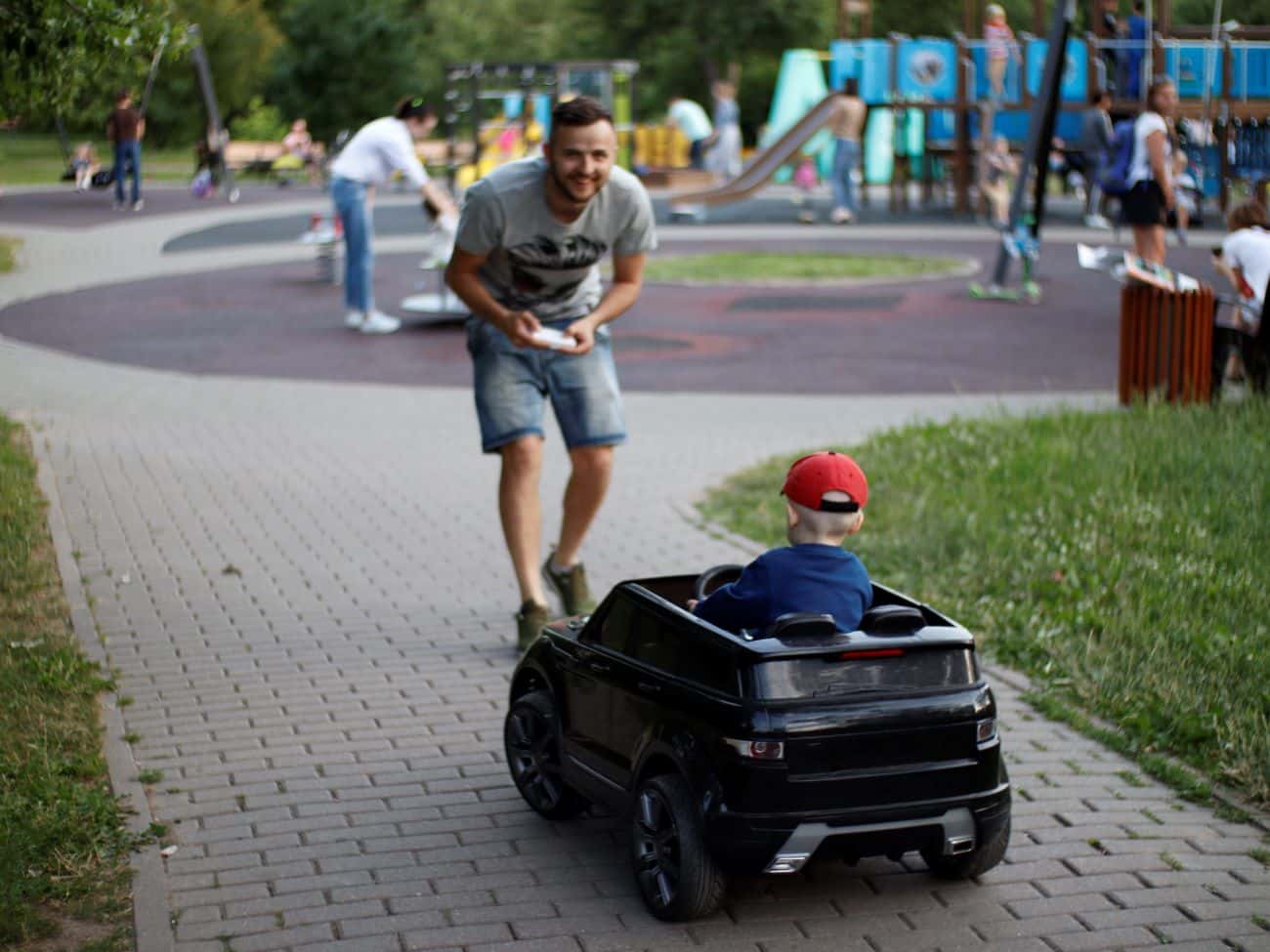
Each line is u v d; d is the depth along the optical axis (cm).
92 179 3028
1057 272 2488
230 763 604
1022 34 3372
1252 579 786
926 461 1092
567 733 537
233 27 4438
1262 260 1266
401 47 5344
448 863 517
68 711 650
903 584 836
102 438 1252
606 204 721
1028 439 1130
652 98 5562
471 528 986
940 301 2188
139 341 1841
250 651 745
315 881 501
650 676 484
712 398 1486
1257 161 3178
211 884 498
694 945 456
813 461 489
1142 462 1016
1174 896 487
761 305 2181
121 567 884
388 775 595
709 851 454
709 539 965
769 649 449
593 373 766
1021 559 847
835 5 5500
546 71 3450
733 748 443
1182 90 3238
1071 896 488
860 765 449
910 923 471
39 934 456
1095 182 3172
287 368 1648
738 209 3841
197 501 1045
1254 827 544
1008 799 472
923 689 459
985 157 3372
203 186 4012
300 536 962
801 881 501
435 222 1881
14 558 877
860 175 4228
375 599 836
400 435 1288
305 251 2861
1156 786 583
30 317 2042
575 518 784
